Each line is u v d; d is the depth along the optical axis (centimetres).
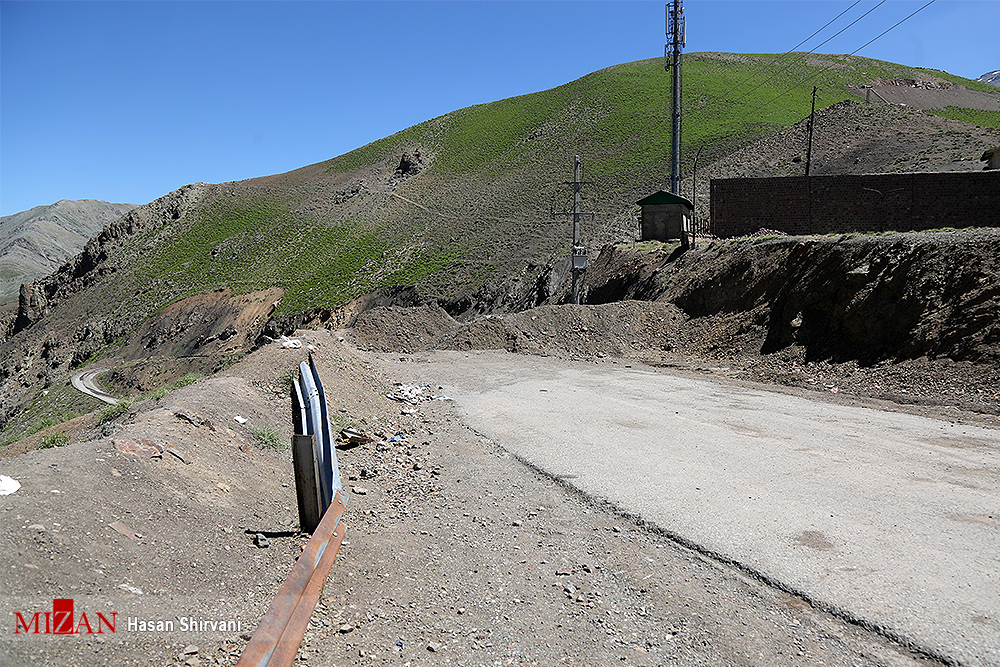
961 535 682
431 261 8488
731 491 844
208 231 13450
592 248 5194
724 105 11912
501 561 630
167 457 684
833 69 15538
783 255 2325
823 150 6906
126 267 13062
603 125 12281
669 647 478
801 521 731
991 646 474
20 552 430
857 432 1157
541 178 10581
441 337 2848
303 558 496
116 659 368
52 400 7725
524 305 5419
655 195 4034
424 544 661
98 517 515
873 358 1680
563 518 763
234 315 9519
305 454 617
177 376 7388
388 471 938
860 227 3397
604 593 564
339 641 453
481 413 1423
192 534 552
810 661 462
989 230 1720
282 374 1284
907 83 14438
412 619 500
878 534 689
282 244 11769
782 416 1314
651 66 15812
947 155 5566
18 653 344
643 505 794
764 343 2089
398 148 15562
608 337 2619
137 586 448
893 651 475
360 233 11062
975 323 1470
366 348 2747
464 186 11712
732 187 3619
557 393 1666
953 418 1234
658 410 1411
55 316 12269
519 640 481
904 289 1705
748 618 523
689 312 2669
